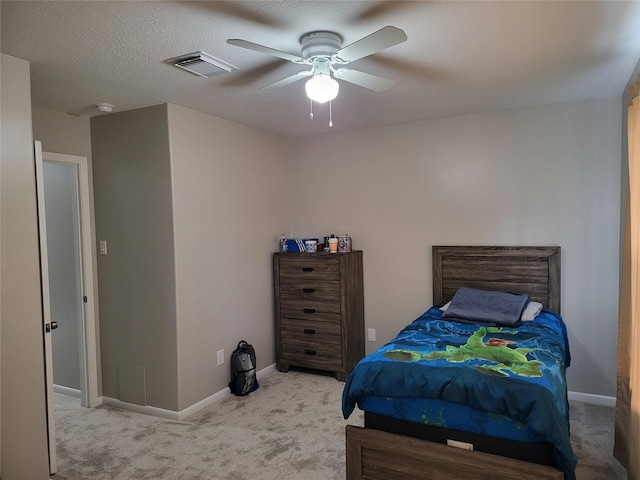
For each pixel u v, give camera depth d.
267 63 2.47
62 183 3.75
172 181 3.26
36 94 2.96
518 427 2.01
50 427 2.57
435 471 2.13
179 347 3.31
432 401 2.20
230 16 1.93
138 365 3.47
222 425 3.19
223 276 3.77
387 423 2.32
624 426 2.43
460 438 2.13
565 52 2.40
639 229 2.12
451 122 3.92
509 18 1.98
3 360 2.24
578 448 2.76
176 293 3.29
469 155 3.86
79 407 3.58
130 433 3.09
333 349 4.11
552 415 1.90
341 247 4.28
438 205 4.02
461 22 2.02
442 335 2.91
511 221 3.73
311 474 2.52
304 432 3.05
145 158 3.35
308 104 3.35
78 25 1.98
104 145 3.53
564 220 3.54
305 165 4.66
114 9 1.84
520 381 2.04
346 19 1.98
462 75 2.76
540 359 2.36
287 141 4.70
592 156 3.43
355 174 4.39
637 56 2.46
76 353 3.79
